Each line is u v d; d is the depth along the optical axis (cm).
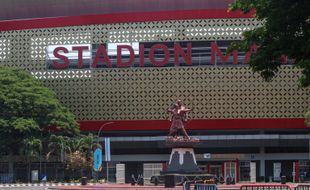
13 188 6488
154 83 8731
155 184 6025
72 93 8938
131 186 5738
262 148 8969
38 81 8988
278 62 2236
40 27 9012
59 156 8606
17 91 8406
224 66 8656
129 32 8762
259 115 8644
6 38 9106
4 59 9094
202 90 8675
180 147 6072
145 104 8756
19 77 8631
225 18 8606
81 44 8888
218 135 8850
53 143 8219
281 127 8606
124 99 8806
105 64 8844
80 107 8925
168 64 8725
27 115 8406
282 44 2156
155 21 8706
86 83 8900
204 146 8781
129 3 8988
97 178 8369
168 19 8675
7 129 8081
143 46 8744
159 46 8700
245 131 9006
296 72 8575
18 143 8269
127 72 8788
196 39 8638
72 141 8331
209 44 8669
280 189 3947
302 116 8588
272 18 2147
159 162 9138
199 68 8669
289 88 8581
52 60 8975
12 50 9075
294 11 2083
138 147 8912
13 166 8850
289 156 8981
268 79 2342
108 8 9056
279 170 8788
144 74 8744
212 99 8669
